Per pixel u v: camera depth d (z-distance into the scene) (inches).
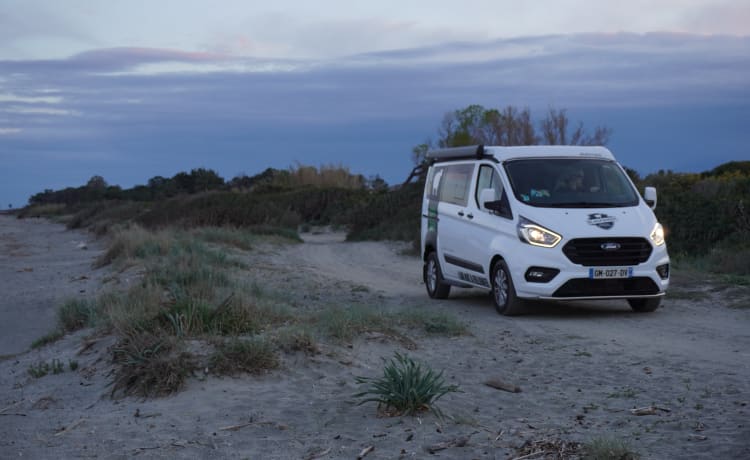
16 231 1654.8
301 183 1879.9
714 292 530.6
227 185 2386.8
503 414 242.1
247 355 284.5
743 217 755.4
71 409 256.8
